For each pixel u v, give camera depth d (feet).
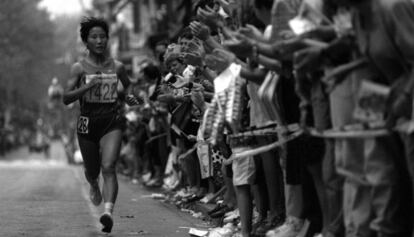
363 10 36.40
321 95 40.01
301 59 38.11
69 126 271.08
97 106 59.77
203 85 60.95
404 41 35.17
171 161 97.76
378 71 37.35
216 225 62.03
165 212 73.61
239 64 46.60
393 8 35.27
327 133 38.55
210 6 68.39
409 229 37.14
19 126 627.87
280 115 43.42
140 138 117.08
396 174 36.27
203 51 52.13
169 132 88.69
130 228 61.57
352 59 38.24
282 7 42.27
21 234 57.82
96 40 59.72
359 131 36.24
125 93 62.90
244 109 52.16
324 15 40.04
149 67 96.63
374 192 36.50
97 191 65.10
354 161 37.81
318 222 44.68
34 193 97.66
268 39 43.29
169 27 208.44
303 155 42.19
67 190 104.17
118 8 325.01
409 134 34.63
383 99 35.12
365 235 37.70
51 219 67.31
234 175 49.93
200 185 76.79
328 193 40.65
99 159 62.08
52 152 481.87
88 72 59.77
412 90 34.86
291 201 44.55
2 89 500.33
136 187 111.14
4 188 108.47
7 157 425.69
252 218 55.57
